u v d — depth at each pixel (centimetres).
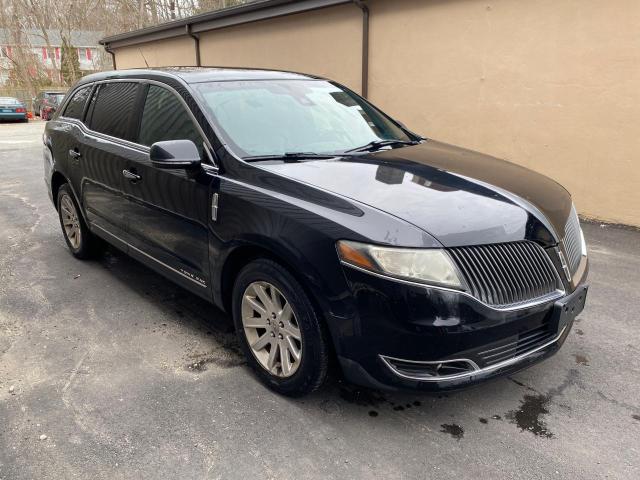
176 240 339
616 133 583
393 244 230
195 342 346
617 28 559
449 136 738
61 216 515
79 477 230
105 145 409
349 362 246
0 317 381
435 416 272
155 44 1473
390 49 788
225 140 311
